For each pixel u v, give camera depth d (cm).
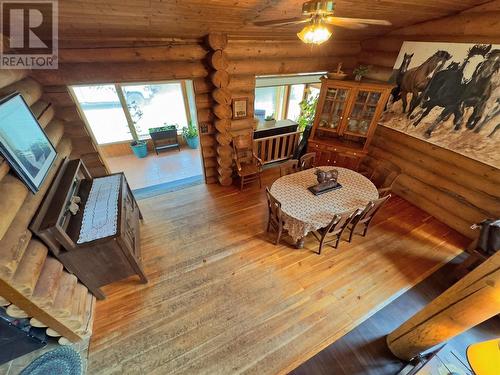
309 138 432
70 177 241
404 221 354
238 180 453
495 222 238
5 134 166
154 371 196
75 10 187
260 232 334
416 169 371
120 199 252
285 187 301
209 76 335
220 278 271
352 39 409
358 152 396
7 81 192
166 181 482
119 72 282
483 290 133
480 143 285
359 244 316
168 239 321
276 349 212
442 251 307
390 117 385
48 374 189
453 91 302
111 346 210
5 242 150
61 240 191
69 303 193
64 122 295
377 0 248
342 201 280
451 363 165
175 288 259
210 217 362
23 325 185
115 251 219
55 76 260
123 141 589
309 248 309
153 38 283
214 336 219
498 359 125
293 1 225
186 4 204
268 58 362
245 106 385
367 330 227
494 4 259
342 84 364
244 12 239
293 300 250
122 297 249
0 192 155
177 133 616
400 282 270
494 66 264
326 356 208
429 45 324
